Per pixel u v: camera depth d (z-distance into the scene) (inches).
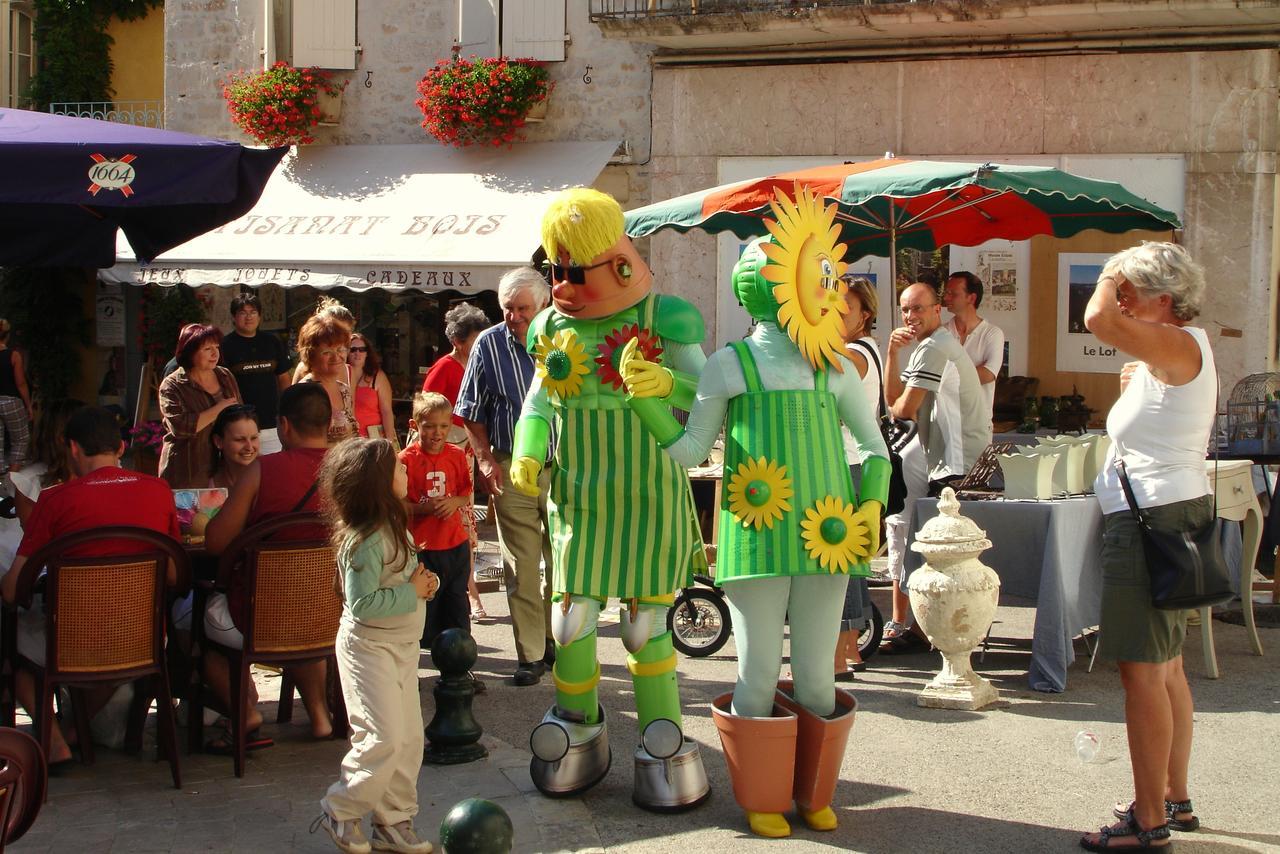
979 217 386.0
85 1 701.3
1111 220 373.7
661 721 195.6
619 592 192.7
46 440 231.5
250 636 209.2
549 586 278.4
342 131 605.3
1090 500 274.8
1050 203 361.1
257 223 562.3
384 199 561.9
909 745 227.3
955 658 251.6
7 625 216.8
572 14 565.6
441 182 565.6
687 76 543.2
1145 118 487.8
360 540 175.6
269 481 212.4
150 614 204.7
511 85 556.7
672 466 196.1
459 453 271.3
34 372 640.4
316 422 216.5
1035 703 253.3
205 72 620.1
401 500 193.0
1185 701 184.5
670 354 198.8
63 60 700.7
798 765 188.5
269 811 197.3
